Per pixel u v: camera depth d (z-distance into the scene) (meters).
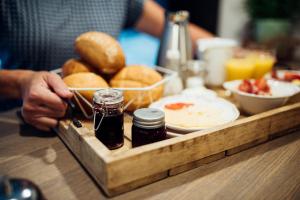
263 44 1.72
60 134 0.82
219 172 0.67
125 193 0.59
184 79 1.20
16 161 0.71
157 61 1.23
